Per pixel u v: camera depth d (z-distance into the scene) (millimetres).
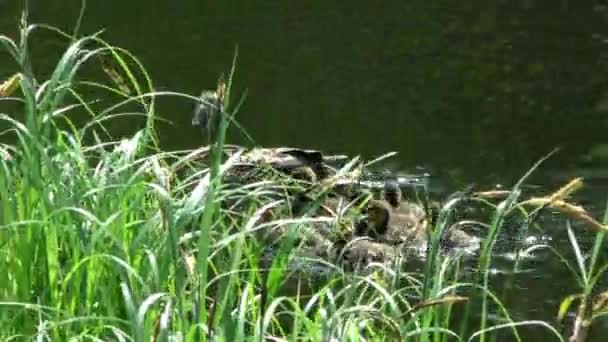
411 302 11727
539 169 17984
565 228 14492
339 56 25719
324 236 13000
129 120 19312
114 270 7996
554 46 26484
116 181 8516
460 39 27188
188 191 11094
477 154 18906
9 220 8305
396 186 14969
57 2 30422
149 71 24219
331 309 7695
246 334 8297
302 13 29656
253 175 11391
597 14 29062
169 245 7738
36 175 8297
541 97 22562
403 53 26000
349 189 11602
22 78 8617
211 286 9680
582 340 7895
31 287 8180
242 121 20938
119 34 27453
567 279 13086
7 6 30000
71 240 8141
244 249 8750
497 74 24328
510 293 12703
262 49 26250
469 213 15164
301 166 15508
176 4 30500
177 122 19797
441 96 22656
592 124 20641
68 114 19484
